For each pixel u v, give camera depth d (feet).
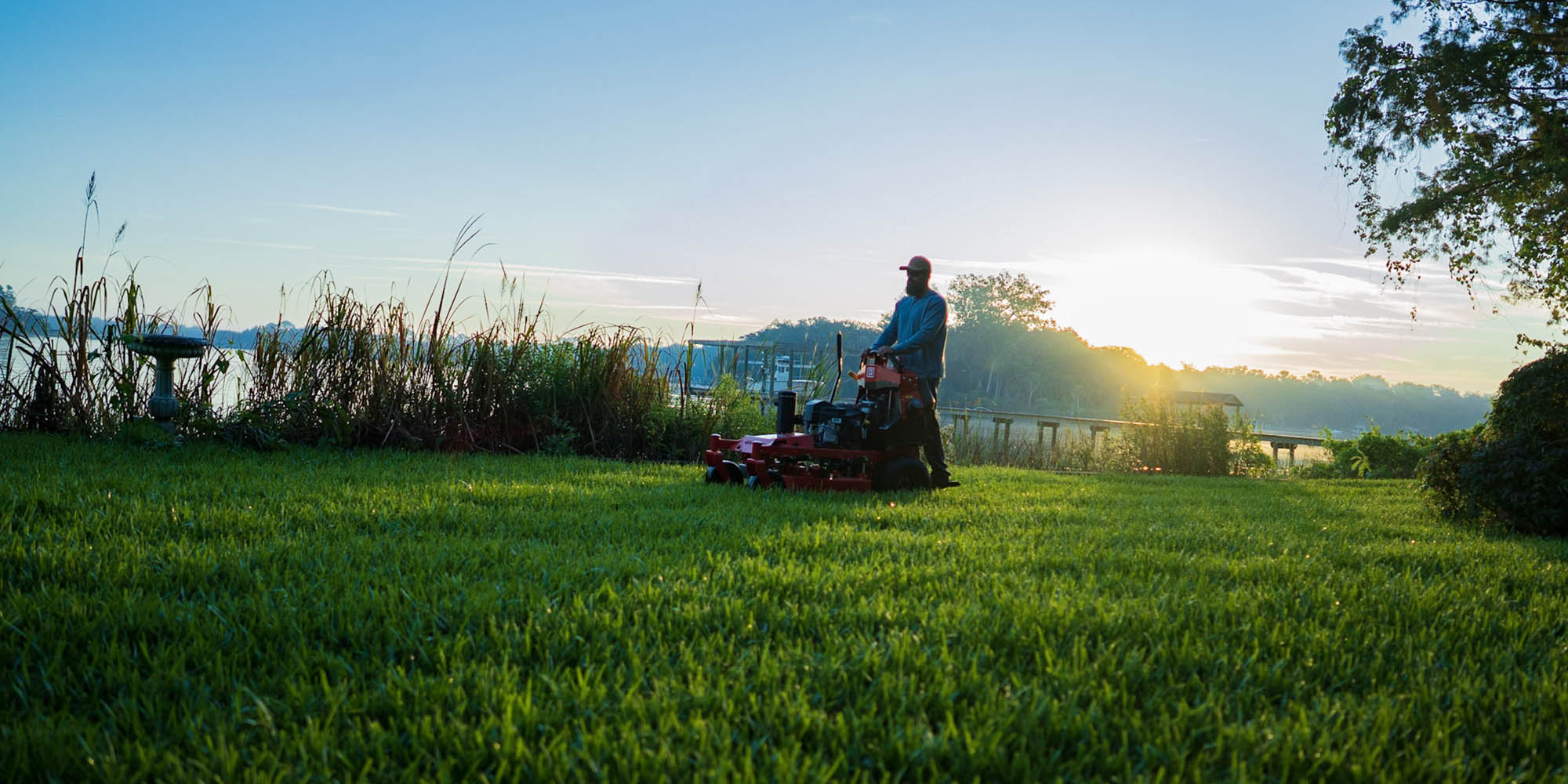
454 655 7.70
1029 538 14.83
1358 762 6.06
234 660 7.43
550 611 8.91
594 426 29.84
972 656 7.86
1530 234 48.70
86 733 6.04
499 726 6.22
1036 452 52.34
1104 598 10.16
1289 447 56.70
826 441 21.62
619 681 7.20
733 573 10.94
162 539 11.84
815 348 37.99
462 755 5.86
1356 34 49.42
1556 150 44.14
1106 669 7.70
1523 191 47.16
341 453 24.13
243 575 9.80
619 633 8.32
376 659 7.52
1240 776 5.80
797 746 5.98
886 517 16.78
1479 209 48.91
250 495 15.75
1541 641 9.47
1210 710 6.96
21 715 6.32
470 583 10.13
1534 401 20.15
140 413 25.26
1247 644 8.84
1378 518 21.09
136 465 19.07
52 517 12.63
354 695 6.73
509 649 7.81
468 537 12.87
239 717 6.26
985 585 10.92
